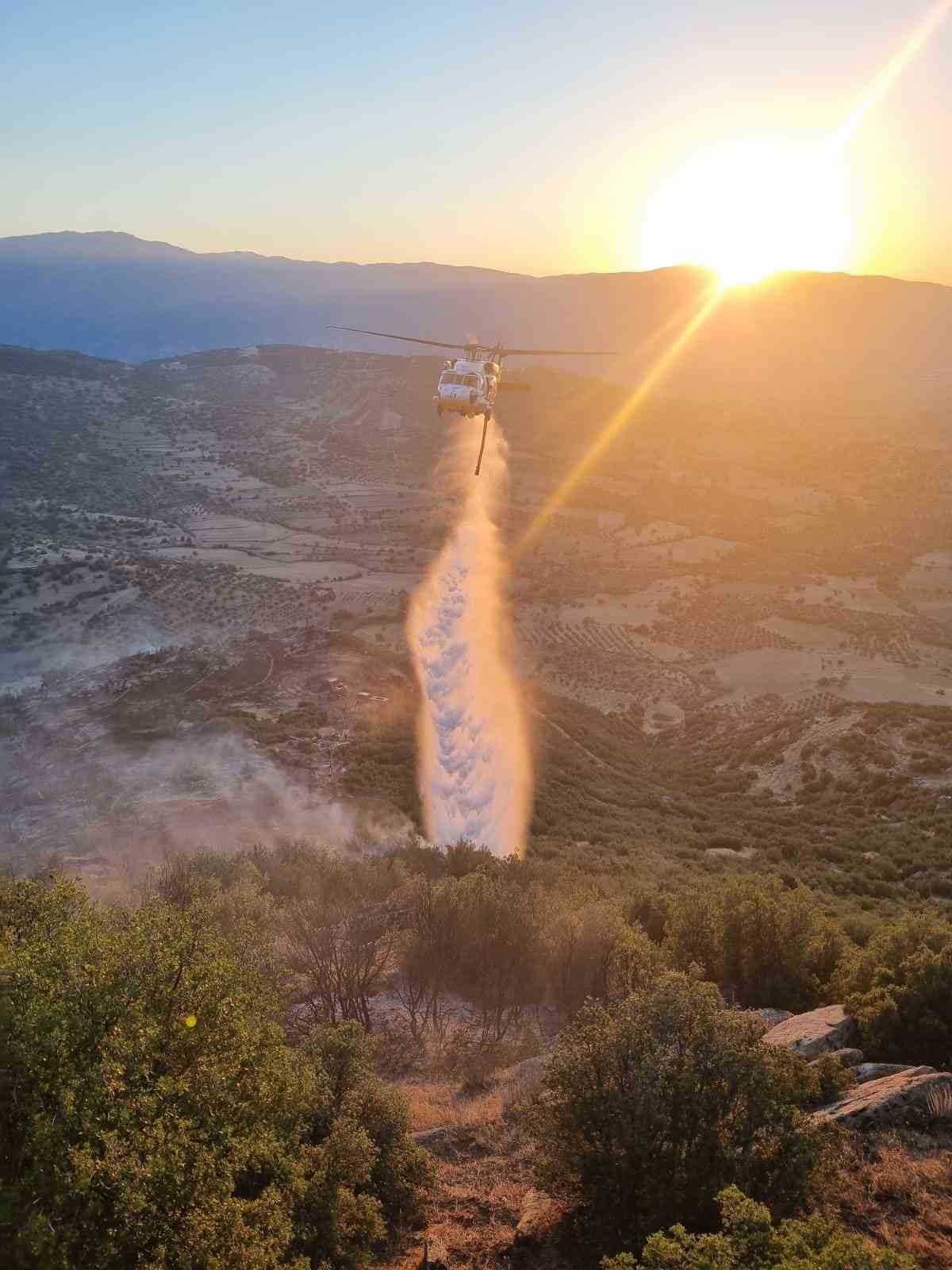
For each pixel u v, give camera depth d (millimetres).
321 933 23453
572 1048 10805
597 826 54531
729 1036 10484
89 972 8961
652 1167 9891
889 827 52844
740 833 55469
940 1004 15922
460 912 23234
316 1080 11820
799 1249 7523
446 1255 10344
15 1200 7227
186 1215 7680
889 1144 10820
